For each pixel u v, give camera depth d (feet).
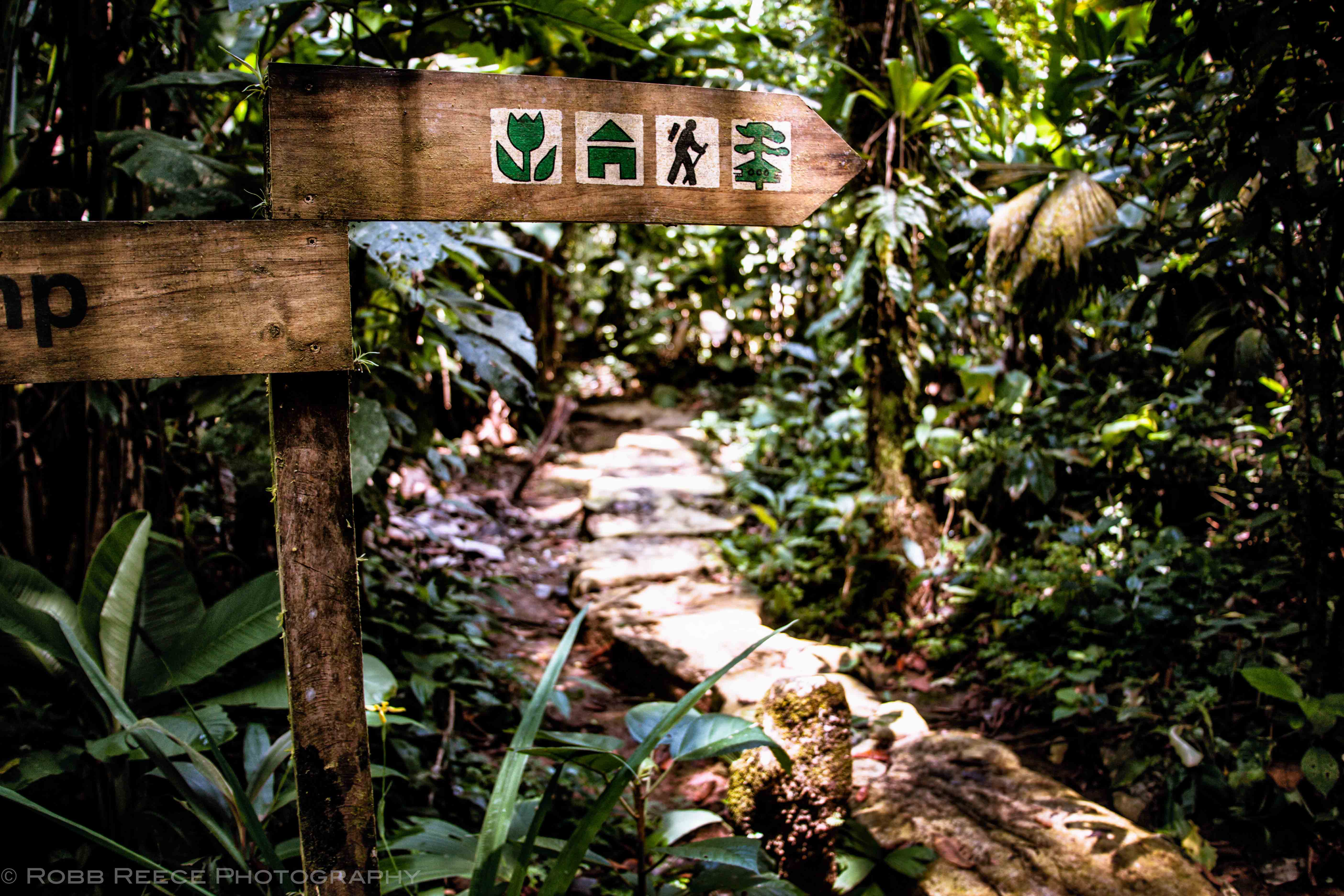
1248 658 8.63
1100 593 9.95
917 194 11.41
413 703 9.36
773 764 7.12
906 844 7.78
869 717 9.71
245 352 3.91
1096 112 9.87
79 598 7.30
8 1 7.20
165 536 7.39
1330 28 6.77
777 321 27.48
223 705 6.26
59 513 7.49
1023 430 12.24
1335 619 7.98
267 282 3.92
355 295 7.75
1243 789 7.80
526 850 5.29
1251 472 10.40
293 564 4.13
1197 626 9.30
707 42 11.12
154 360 3.81
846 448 17.11
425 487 18.11
